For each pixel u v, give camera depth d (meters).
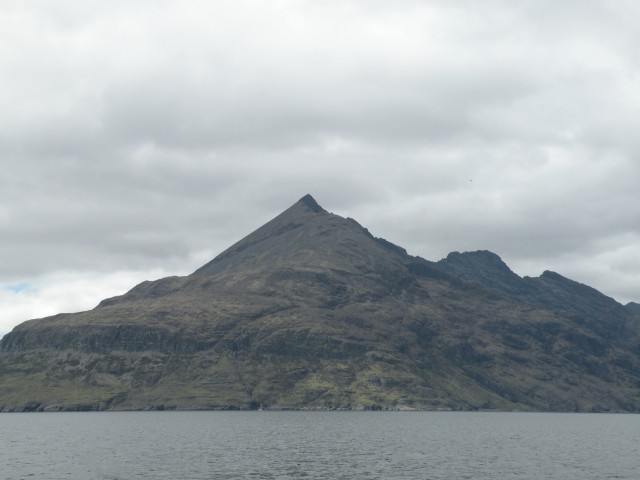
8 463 165.50
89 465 161.38
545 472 156.88
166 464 163.12
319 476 144.50
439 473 151.50
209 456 180.75
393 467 160.50
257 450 197.62
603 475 153.62
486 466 166.00
